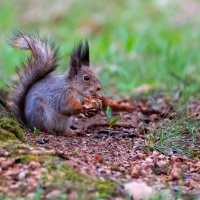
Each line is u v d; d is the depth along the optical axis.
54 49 11.41
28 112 10.94
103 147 10.12
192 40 22.09
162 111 13.13
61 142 10.06
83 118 12.27
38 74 11.25
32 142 9.80
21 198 7.62
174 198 8.04
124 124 11.63
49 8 32.22
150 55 19.95
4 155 8.62
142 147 10.23
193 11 29.45
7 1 33.12
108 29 28.52
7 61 19.75
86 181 8.09
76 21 30.22
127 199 7.75
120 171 8.92
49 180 8.05
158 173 9.17
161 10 30.64
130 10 31.45
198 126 11.37
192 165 9.64
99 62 19.47
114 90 16.91
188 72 17.22
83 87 11.43
